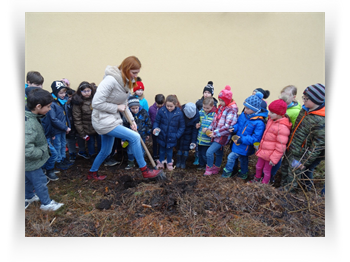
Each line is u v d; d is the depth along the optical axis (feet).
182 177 11.28
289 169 9.62
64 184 10.37
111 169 12.01
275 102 9.08
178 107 11.69
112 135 9.32
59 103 11.40
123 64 8.54
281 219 7.93
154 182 10.18
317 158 9.41
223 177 11.26
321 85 8.21
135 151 9.50
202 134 11.80
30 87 9.39
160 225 7.72
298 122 9.37
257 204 8.51
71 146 12.53
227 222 7.87
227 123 10.72
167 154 12.10
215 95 18.39
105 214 8.26
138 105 11.32
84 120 11.75
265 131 9.75
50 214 8.11
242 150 10.53
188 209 8.31
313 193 9.41
